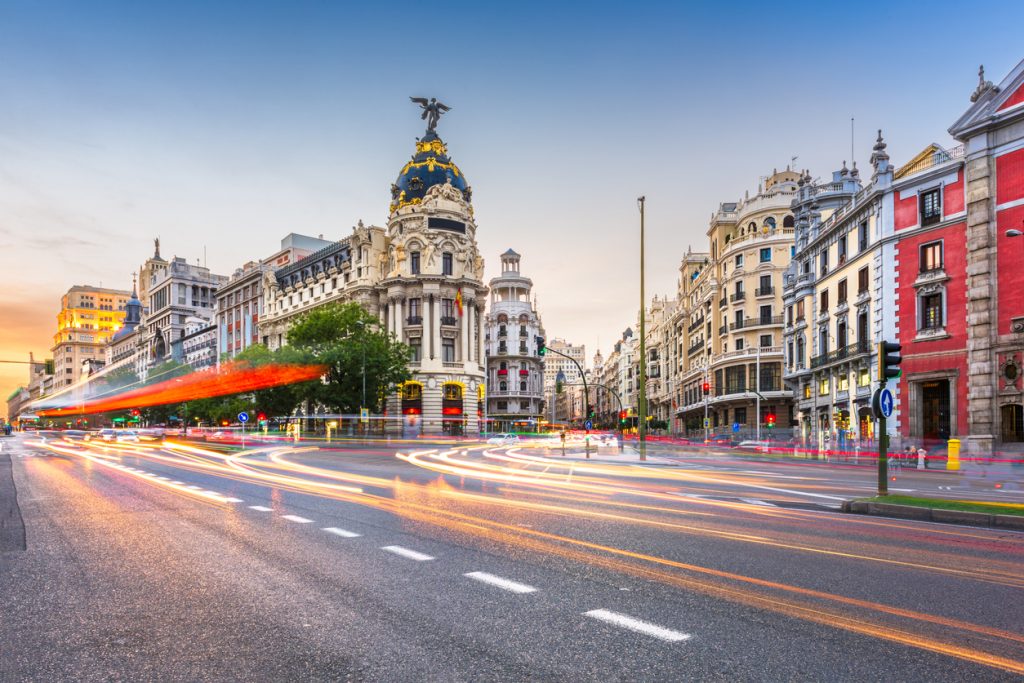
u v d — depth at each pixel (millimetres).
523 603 6477
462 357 85500
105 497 15406
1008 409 35000
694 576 7516
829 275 49469
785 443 49281
